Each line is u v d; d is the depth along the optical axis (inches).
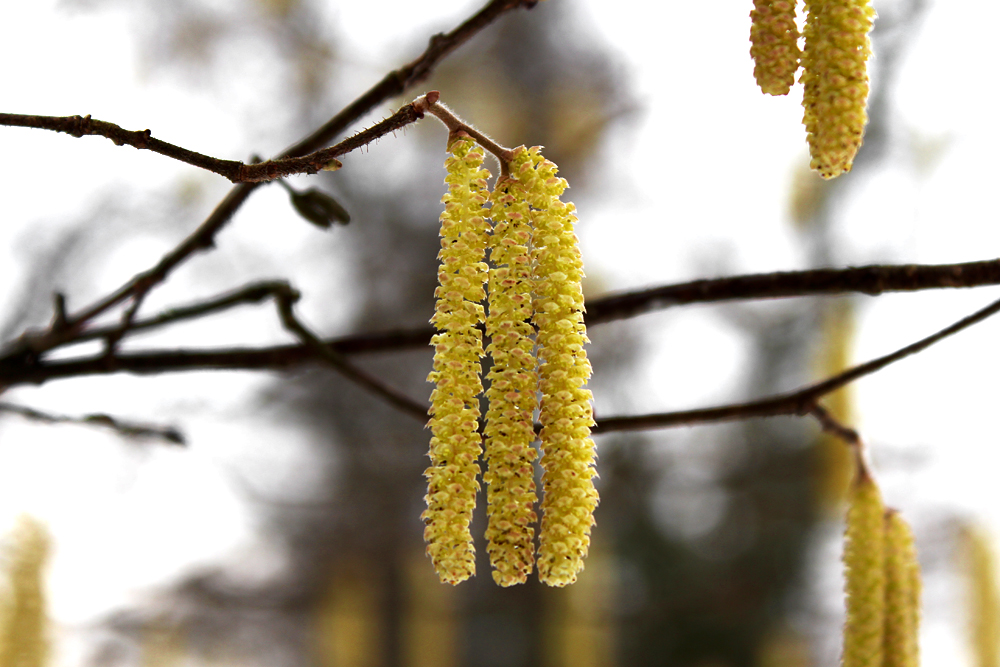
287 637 93.2
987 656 36.7
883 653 19.7
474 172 17.8
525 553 17.5
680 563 95.4
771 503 91.5
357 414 110.1
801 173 72.7
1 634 27.4
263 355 22.2
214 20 83.7
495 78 100.0
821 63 17.7
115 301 22.2
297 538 101.8
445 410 17.6
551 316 17.8
